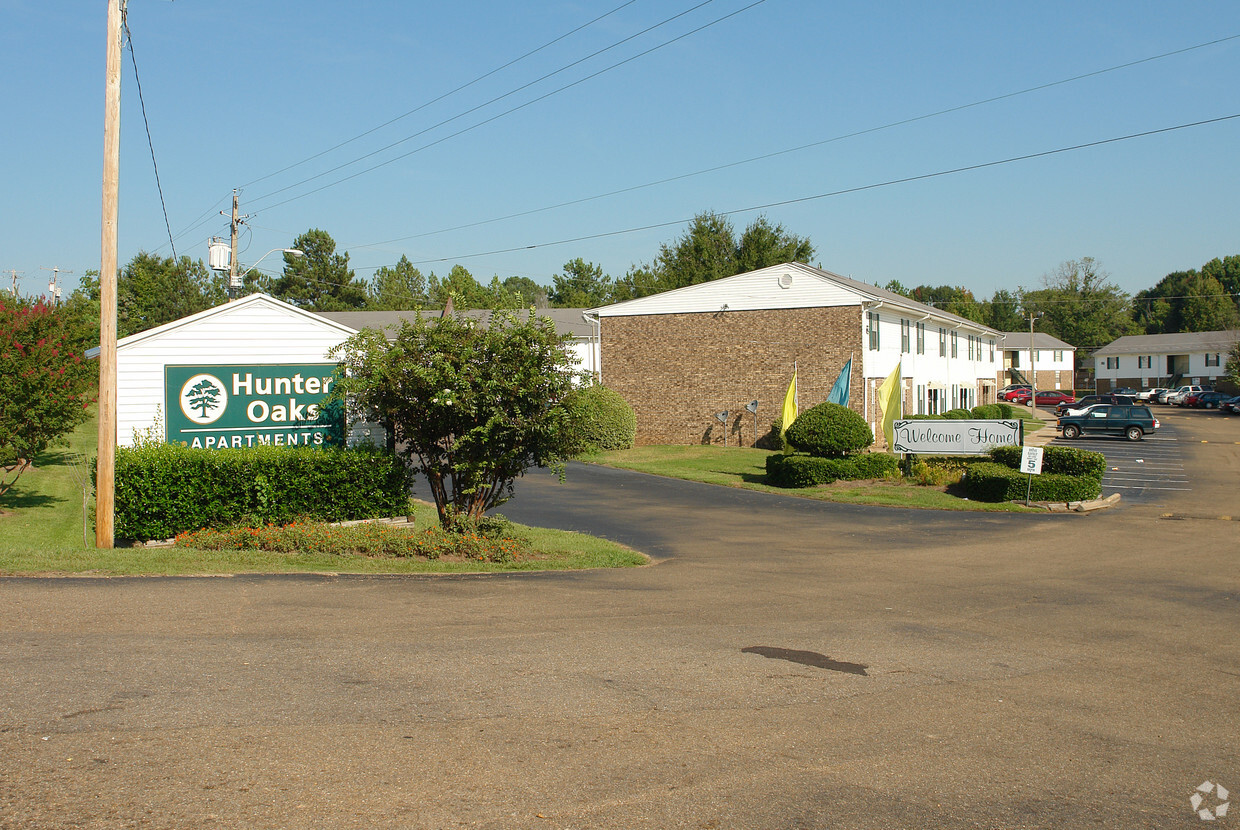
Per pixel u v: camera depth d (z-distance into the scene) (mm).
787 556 14875
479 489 14125
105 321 12219
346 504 14609
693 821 4355
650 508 21266
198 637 7348
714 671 7074
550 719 5727
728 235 74938
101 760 4742
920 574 13109
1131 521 19844
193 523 13406
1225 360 86312
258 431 15242
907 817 4516
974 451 25656
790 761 5207
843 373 34281
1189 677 7531
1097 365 94375
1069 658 8094
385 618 8453
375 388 13453
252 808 4262
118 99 12188
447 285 94562
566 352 13922
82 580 9617
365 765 4836
